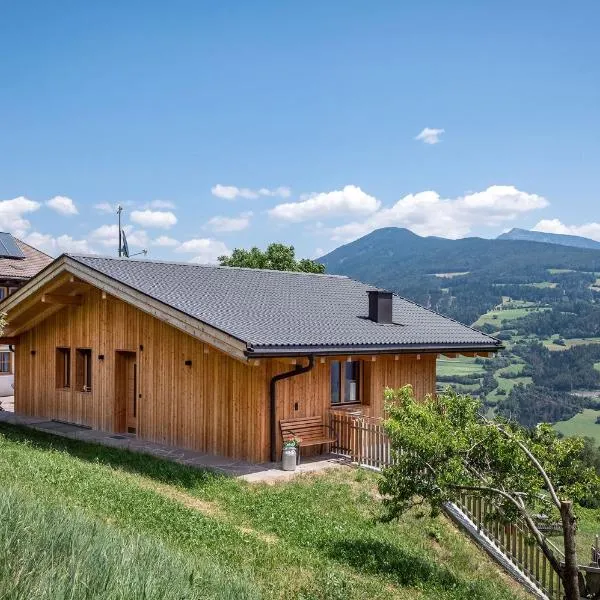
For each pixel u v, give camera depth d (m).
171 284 17.28
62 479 10.77
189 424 16.02
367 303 21.00
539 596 10.59
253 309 16.52
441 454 9.59
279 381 15.27
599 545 14.46
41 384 20.39
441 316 22.33
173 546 8.05
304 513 11.27
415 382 19.06
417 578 9.23
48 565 5.19
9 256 32.69
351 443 15.69
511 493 9.48
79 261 17.14
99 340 18.50
